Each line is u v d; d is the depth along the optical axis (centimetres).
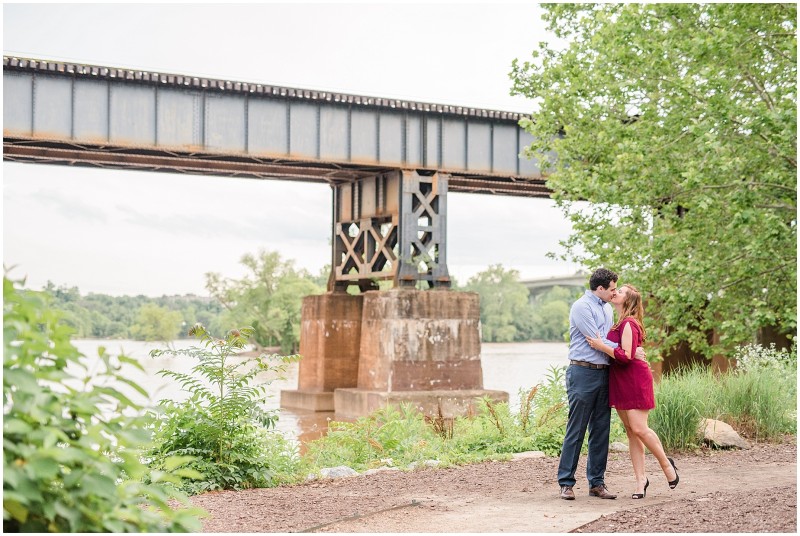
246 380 973
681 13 2050
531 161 4444
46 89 3528
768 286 2064
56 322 356
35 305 346
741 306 2142
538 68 2562
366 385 4294
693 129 1870
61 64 3519
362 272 4722
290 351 10481
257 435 1017
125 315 12112
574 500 812
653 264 2136
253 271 10638
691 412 1189
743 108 1850
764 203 1995
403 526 690
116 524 349
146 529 361
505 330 17538
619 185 2148
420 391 4116
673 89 2047
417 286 4425
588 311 820
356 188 4819
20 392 334
